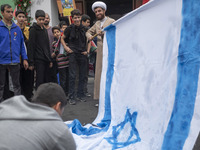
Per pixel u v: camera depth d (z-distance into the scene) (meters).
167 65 1.96
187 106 1.69
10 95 4.38
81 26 4.57
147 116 2.21
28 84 4.60
